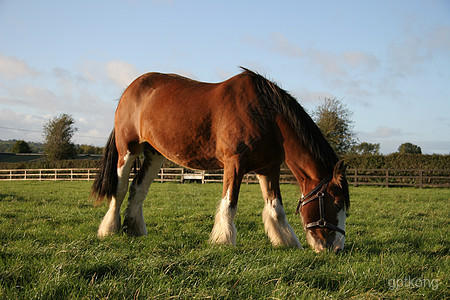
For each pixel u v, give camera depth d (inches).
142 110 179.2
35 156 2202.3
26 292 80.9
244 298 84.8
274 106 147.3
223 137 148.1
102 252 121.0
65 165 1107.9
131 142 186.9
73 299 78.4
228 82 157.2
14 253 116.3
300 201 145.4
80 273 95.1
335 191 133.3
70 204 328.5
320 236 133.9
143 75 192.9
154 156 192.1
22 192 486.9
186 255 119.3
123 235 173.6
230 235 142.3
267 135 146.9
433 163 751.1
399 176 706.8
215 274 98.5
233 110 147.9
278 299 81.4
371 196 458.0
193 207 306.5
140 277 95.7
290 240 153.7
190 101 159.9
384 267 109.3
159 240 159.2
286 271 103.6
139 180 190.1
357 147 1130.0
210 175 808.9
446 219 247.6
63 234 173.2
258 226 209.0
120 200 186.9
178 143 162.2
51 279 87.1
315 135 142.9
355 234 186.9
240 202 358.6
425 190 593.6
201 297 80.9
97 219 230.8
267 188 163.2
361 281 95.9
